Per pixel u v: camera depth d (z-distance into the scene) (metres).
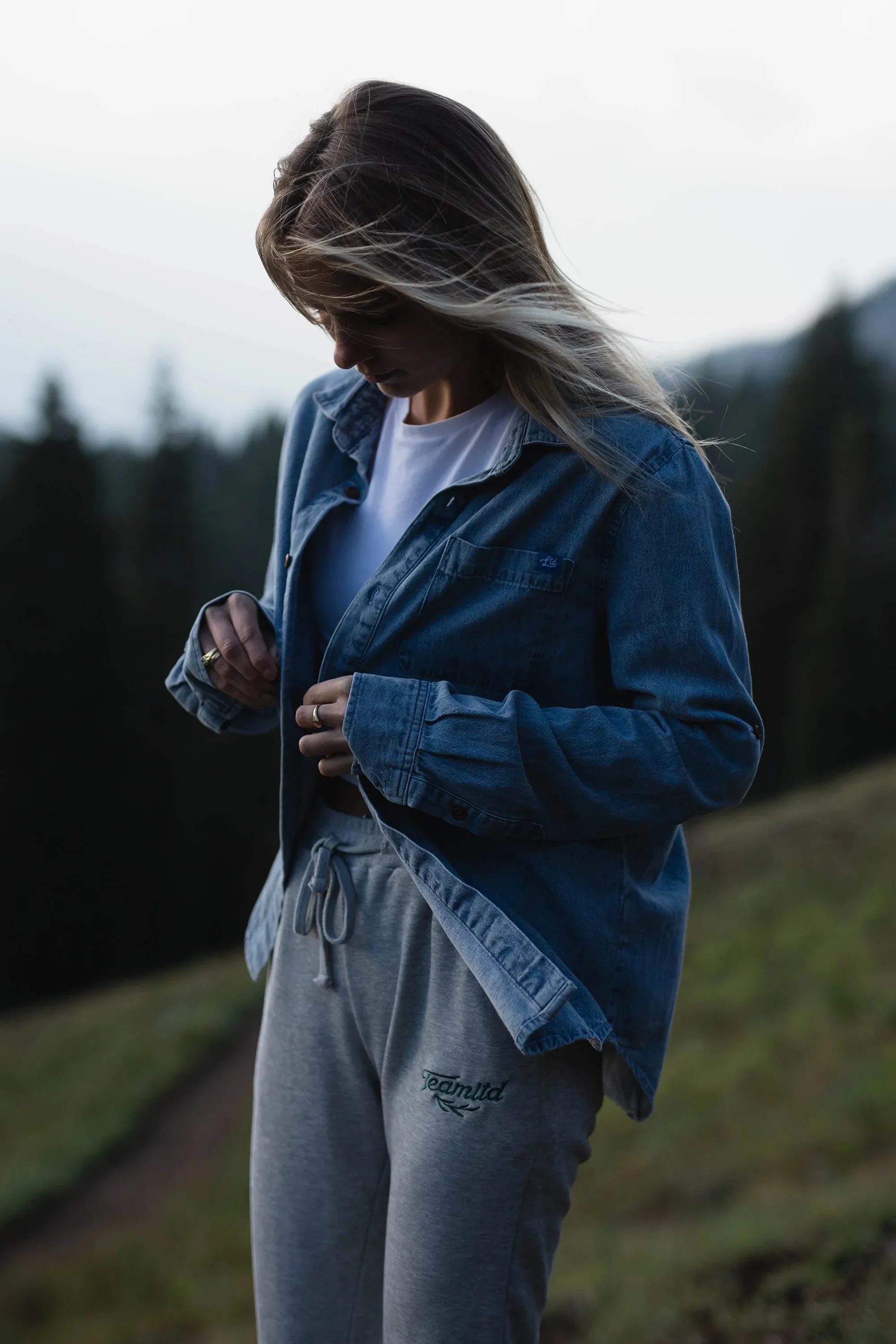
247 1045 13.05
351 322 1.17
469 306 1.10
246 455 49.72
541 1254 1.26
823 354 39.12
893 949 10.91
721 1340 2.68
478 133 1.15
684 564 1.17
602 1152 7.56
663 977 1.31
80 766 30.38
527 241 1.16
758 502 39.12
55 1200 9.90
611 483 1.18
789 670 38.06
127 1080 12.27
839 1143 6.25
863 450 38.00
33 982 29.83
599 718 1.18
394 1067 1.29
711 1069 8.76
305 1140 1.37
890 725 35.09
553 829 1.21
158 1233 8.87
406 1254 1.23
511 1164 1.21
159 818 31.61
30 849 29.75
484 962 1.18
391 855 1.30
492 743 1.16
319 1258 1.36
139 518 37.50
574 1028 1.17
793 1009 9.85
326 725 1.25
